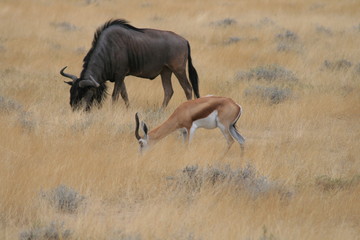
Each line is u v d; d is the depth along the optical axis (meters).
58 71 44.06
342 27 62.91
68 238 17.58
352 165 25.42
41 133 27.92
